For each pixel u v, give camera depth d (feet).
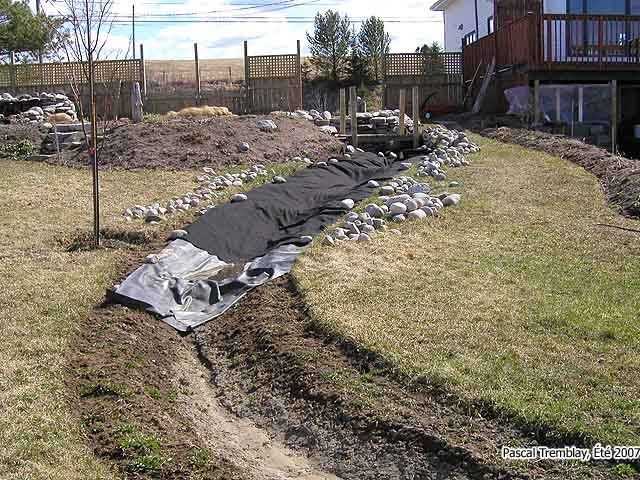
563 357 17.28
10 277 24.14
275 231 30.68
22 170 41.34
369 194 34.94
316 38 100.48
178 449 14.70
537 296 21.39
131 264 25.99
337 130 54.39
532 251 25.81
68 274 24.53
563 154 41.91
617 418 14.44
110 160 42.63
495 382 16.07
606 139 54.13
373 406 15.75
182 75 118.62
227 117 52.03
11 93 71.05
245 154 43.16
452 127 57.41
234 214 31.07
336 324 19.48
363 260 25.13
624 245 26.18
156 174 39.83
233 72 123.65
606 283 22.41
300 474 14.79
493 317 19.85
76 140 47.83
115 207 33.35
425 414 15.33
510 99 59.88
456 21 85.40
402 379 16.67
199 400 18.01
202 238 28.63
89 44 30.45
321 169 40.63
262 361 18.94
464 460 13.76
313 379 17.22
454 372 16.56
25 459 13.85
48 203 33.86
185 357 20.47
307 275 23.66
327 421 15.93
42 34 73.97
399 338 18.56
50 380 17.01
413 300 21.25
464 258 25.13
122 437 14.74
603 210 31.12
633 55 56.95
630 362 16.89
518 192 34.17
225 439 16.11
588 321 19.34
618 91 58.70
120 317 21.34
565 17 55.16
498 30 63.31
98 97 65.77
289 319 20.77
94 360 18.39
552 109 57.00
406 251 26.04
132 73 69.67
